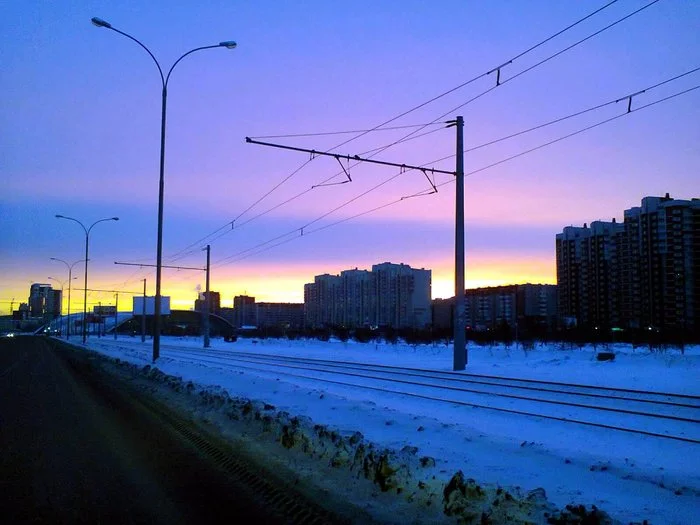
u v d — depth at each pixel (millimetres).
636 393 16797
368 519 6098
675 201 74625
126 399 17266
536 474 7402
